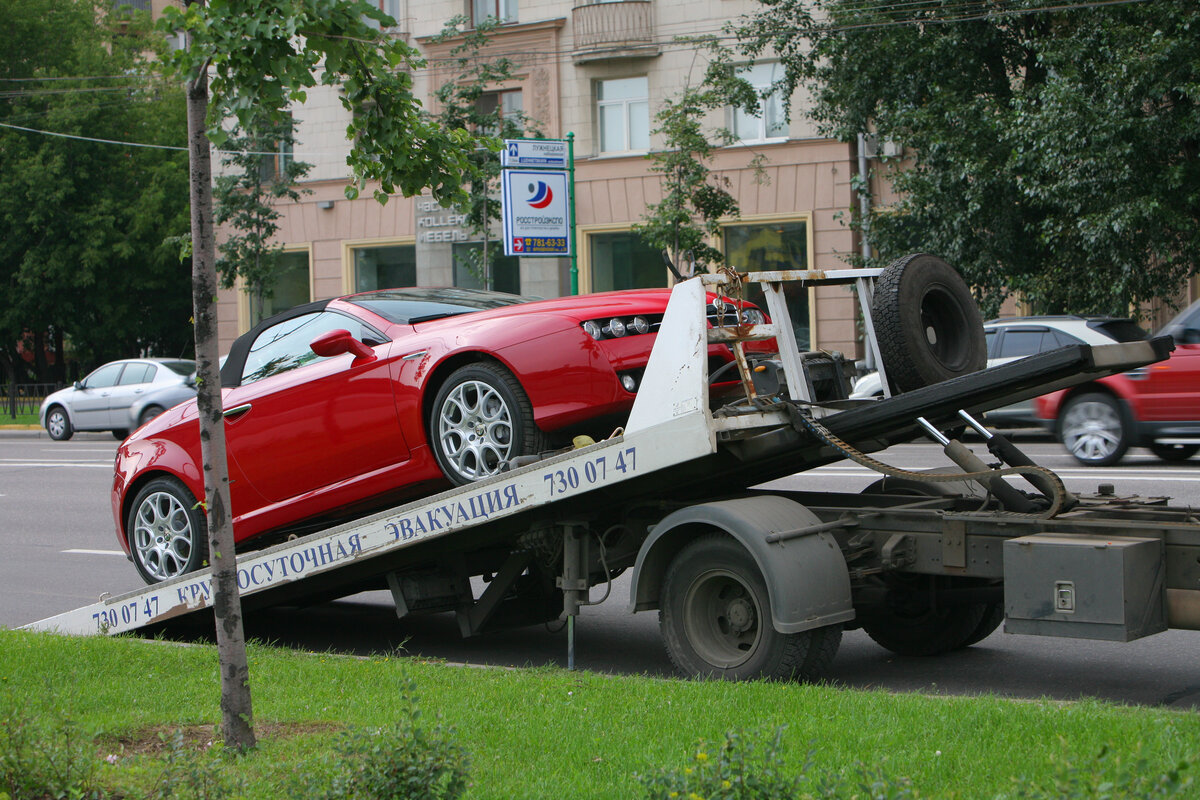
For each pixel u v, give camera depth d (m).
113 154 39.16
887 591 6.56
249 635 8.42
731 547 5.85
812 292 26.14
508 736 4.81
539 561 7.01
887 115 21.44
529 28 30.12
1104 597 5.13
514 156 24.25
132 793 4.05
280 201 33.50
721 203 24.81
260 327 8.30
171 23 4.73
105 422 27.06
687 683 5.66
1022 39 20.72
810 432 6.00
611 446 6.00
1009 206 20.39
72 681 6.16
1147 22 18.64
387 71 5.52
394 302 7.82
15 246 38.38
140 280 39.62
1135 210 17.83
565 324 6.69
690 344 5.81
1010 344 16.53
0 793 3.98
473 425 6.90
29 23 38.62
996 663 6.80
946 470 6.72
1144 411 14.34
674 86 28.89
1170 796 2.98
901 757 4.27
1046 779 3.94
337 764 3.92
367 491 7.41
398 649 6.95
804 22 23.11
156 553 8.49
